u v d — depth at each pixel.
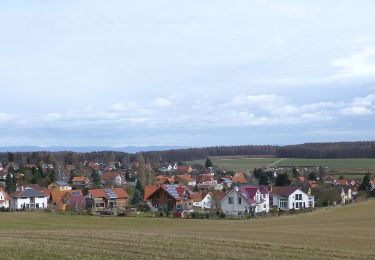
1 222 68.25
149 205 101.88
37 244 29.66
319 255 28.48
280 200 115.31
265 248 30.59
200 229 53.50
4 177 157.38
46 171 173.00
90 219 74.81
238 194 98.62
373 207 89.19
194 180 159.88
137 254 26.58
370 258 27.84
